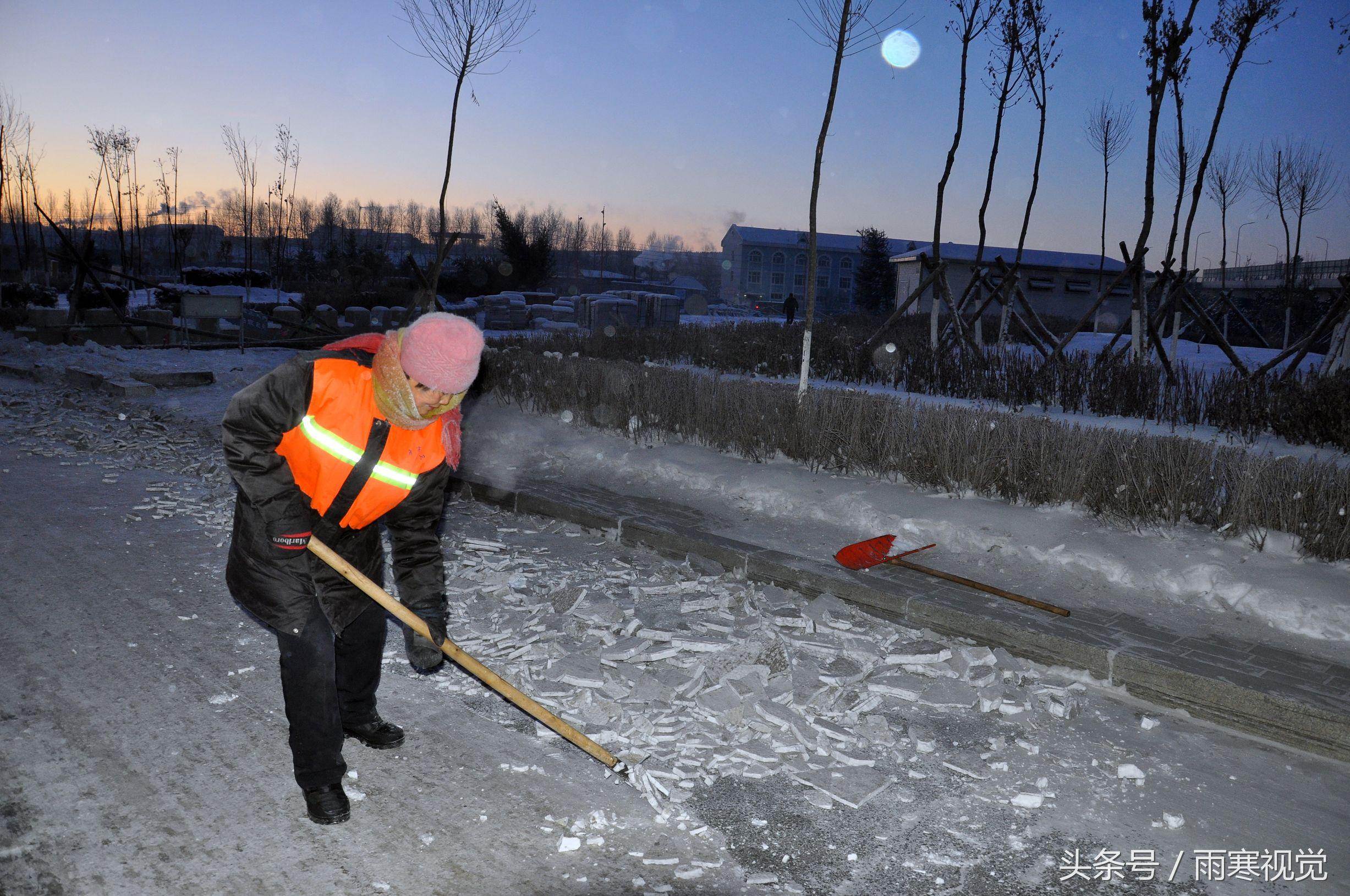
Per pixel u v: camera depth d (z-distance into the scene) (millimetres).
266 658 4238
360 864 2771
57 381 13133
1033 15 17344
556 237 93938
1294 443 9367
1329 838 3107
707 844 2953
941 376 13531
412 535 3078
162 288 24625
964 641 4695
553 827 3008
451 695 3957
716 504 6914
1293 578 4809
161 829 2895
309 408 2695
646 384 8992
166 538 6090
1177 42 13945
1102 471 6020
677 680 4012
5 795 3047
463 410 10367
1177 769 3549
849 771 3422
